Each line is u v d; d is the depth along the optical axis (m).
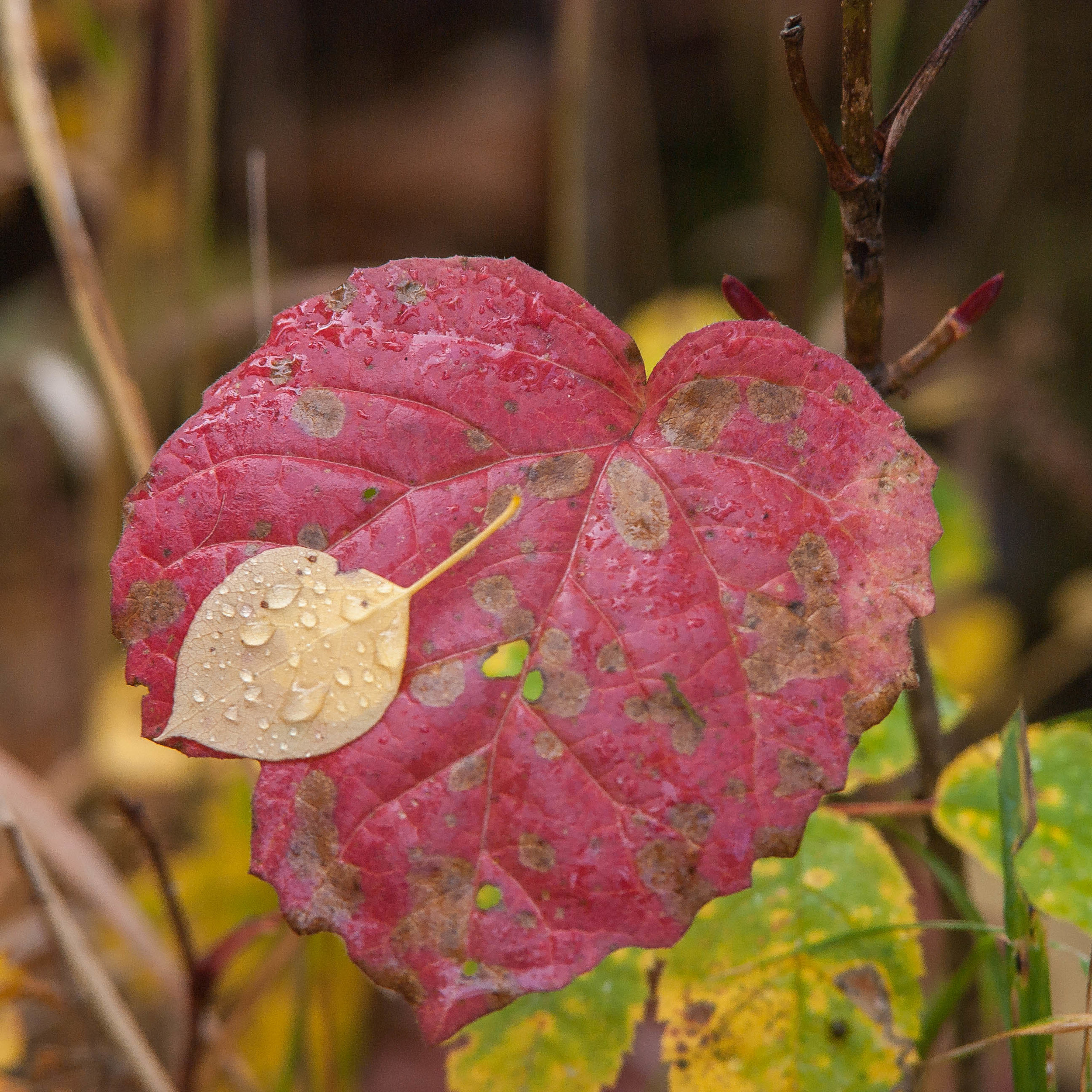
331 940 0.55
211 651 0.45
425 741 0.45
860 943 0.50
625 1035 0.50
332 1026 0.56
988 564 1.03
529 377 0.46
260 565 0.45
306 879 0.44
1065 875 0.50
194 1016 0.54
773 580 0.45
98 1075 0.56
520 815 0.45
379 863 0.44
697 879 0.45
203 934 0.64
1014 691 1.08
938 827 0.52
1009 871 0.48
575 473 0.46
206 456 0.45
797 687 0.45
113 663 0.89
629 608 0.45
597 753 0.45
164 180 0.95
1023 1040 0.48
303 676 0.45
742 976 0.50
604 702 0.45
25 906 0.83
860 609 0.45
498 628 0.45
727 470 0.46
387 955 0.44
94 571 0.89
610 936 0.44
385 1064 1.00
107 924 0.71
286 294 0.97
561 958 0.44
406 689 0.45
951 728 0.53
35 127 0.63
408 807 0.45
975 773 0.51
